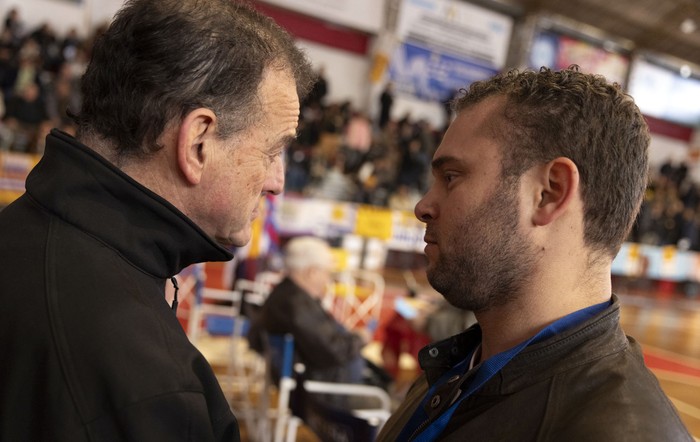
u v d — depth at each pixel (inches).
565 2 595.8
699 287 659.4
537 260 32.1
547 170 31.4
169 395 28.1
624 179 31.7
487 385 31.7
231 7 34.3
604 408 27.6
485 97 34.4
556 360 30.5
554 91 32.3
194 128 31.9
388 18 546.0
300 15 526.9
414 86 571.2
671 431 27.2
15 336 28.9
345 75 556.4
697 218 686.5
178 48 31.2
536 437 28.7
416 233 487.8
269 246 223.9
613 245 32.6
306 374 114.7
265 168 34.8
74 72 408.8
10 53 390.9
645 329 394.9
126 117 31.6
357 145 521.3
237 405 148.6
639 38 654.5
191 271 214.8
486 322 34.6
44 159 32.8
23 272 30.1
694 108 724.7
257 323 123.3
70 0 435.8
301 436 139.6
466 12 575.2
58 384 27.6
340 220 447.8
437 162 34.9
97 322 28.6
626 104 32.5
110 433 27.2
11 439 27.8
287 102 34.9
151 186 32.7
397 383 179.3
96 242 30.6
